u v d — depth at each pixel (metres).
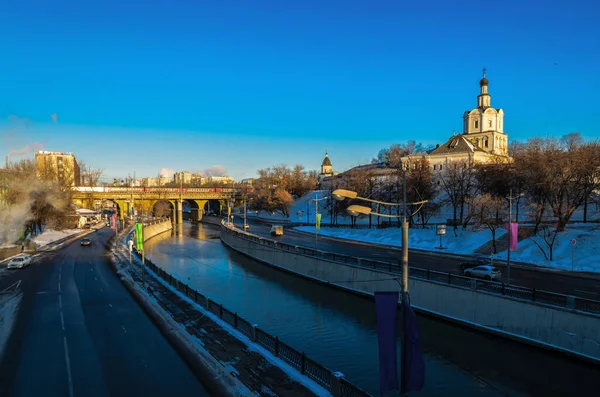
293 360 20.08
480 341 27.77
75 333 26.64
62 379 20.03
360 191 93.81
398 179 84.38
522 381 22.08
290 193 152.38
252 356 21.59
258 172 161.38
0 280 43.31
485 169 77.69
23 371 20.94
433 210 80.88
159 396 18.31
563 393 20.66
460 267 41.06
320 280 45.88
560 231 50.16
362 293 39.22
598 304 22.88
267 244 59.94
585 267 40.03
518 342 25.88
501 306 27.09
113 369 21.17
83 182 135.25
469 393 20.94
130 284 40.50
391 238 69.06
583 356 22.69
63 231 91.69
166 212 176.62
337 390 15.91
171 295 35.59
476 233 59.41
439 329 30.02
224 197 151.75
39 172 86.69
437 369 23.78
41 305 33.41
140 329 27.41
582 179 52.28
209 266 59.09
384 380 13.42
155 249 77.19
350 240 73.00
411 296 33.62
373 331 30.88
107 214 158.50
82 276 45.56
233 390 17.81
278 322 33.12
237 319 26.36
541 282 34.19
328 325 32.28
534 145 75.38
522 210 73.06
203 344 23.50
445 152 115.69
